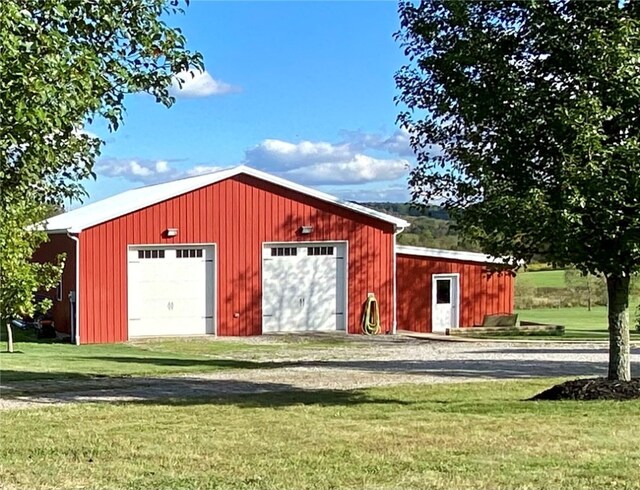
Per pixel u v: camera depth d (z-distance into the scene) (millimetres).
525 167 10062
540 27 9617
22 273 15469
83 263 24547
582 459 7133
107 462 7262
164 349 22266
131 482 6488
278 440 8234
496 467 6840
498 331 27297
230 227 26219
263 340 24984
